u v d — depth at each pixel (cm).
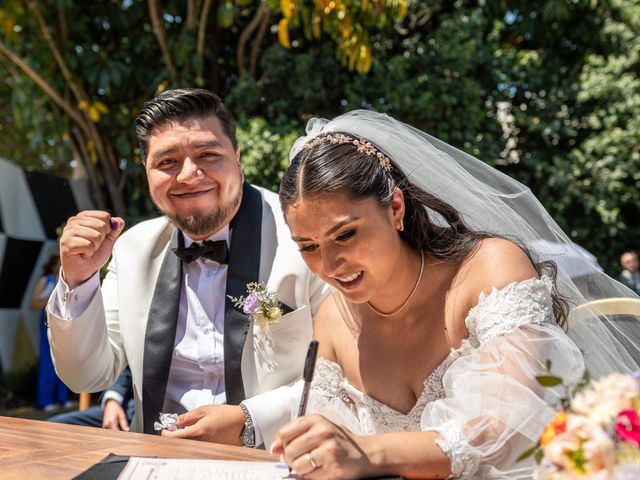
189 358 260
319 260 167
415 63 784
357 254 160
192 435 217
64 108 757
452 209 191
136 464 150
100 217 241
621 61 927
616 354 205
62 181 921
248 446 223
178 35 754
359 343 192
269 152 662
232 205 258
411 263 182
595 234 945
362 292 167
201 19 702
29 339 911
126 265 272
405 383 182
